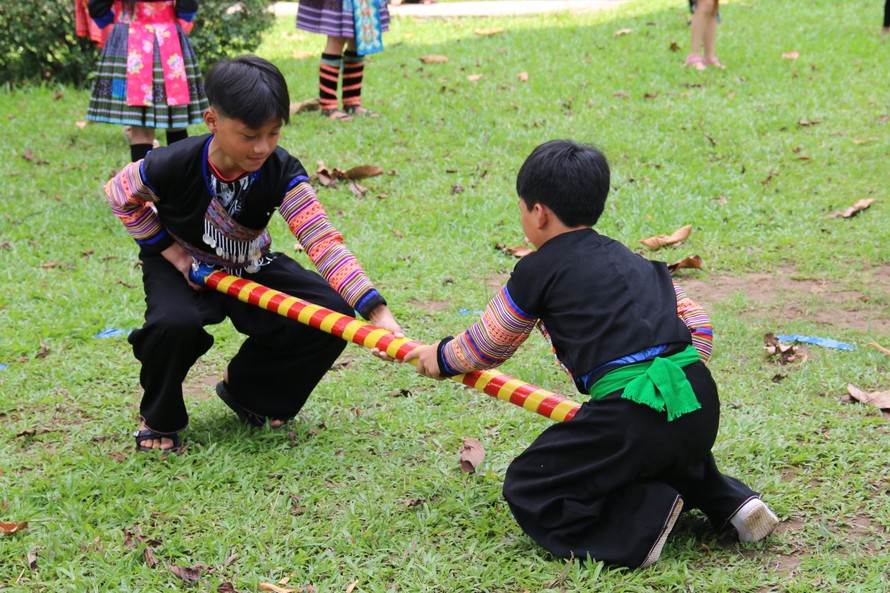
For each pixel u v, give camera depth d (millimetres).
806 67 9578
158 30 6562
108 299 5164
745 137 7691
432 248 5895
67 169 7168
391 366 4422
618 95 8773
